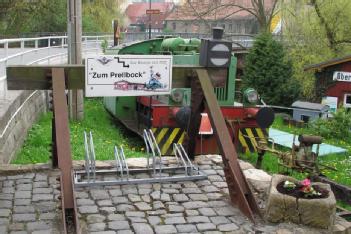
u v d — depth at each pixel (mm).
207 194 5934
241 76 21078
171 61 6168
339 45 25109
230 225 5047
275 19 35938
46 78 5844
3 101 8898
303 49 25094
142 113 12984
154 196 5777
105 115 16141
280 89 20531
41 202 5449
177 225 5020
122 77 5996
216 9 34719
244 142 11070
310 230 4934
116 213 5270
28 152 9070
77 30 13180
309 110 17516
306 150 8648
